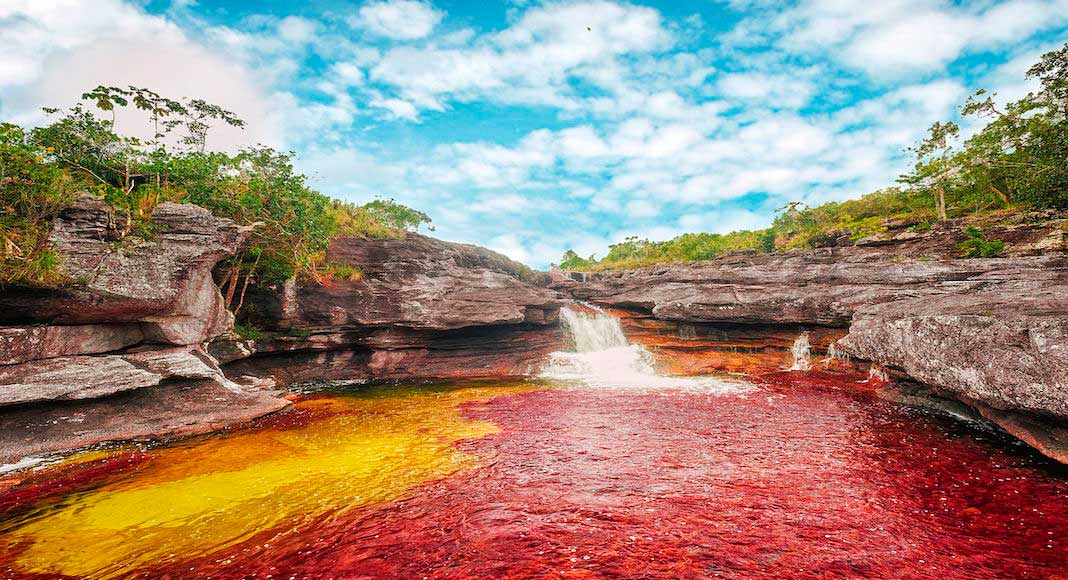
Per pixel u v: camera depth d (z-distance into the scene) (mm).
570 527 7152
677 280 33062
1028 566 6023
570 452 11570
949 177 36750
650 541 6645
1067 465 9898
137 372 14453
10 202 13211
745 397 18625
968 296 15727
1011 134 30656
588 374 26391
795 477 9562
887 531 7031
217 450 12172
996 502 8203
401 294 27172
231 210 21438
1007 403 10523
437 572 5938
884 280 23547
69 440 12344
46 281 13109
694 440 12609
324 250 26672
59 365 13359
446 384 23984
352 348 26656
